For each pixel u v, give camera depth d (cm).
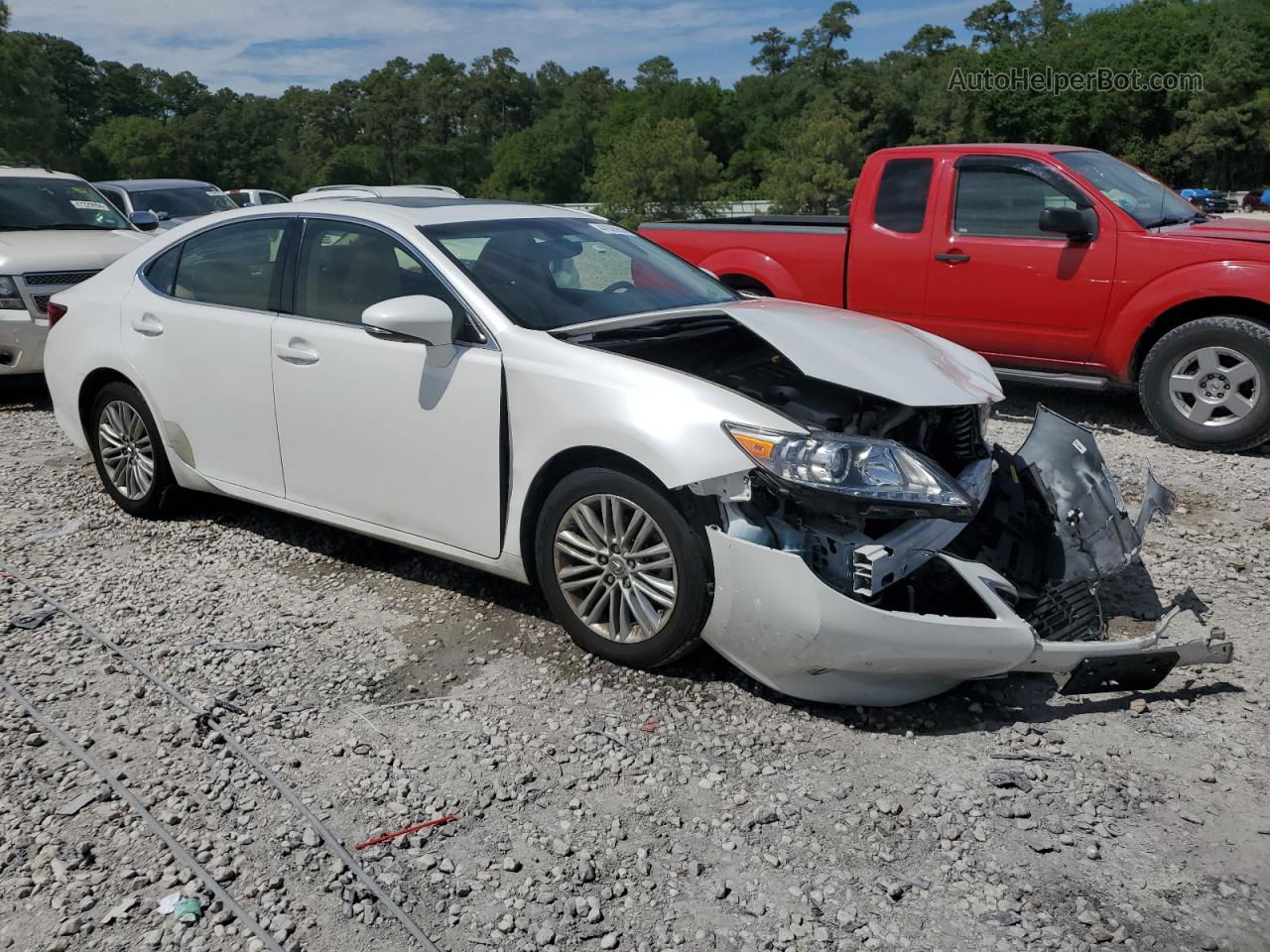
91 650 397
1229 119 7612
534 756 324
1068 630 361
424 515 411
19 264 799
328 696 361
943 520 321
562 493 368
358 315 426
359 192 1399
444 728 340
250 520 539
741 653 343
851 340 387
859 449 320
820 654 324
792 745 329
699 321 411
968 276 725
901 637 316
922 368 372
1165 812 293
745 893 264
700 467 328
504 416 380
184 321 485
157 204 1650
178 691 364
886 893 263
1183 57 7825
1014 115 8200
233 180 13338
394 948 246
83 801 300
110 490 550
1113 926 250
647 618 359
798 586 320
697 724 340
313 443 440
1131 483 589
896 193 752
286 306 450
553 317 400
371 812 296
